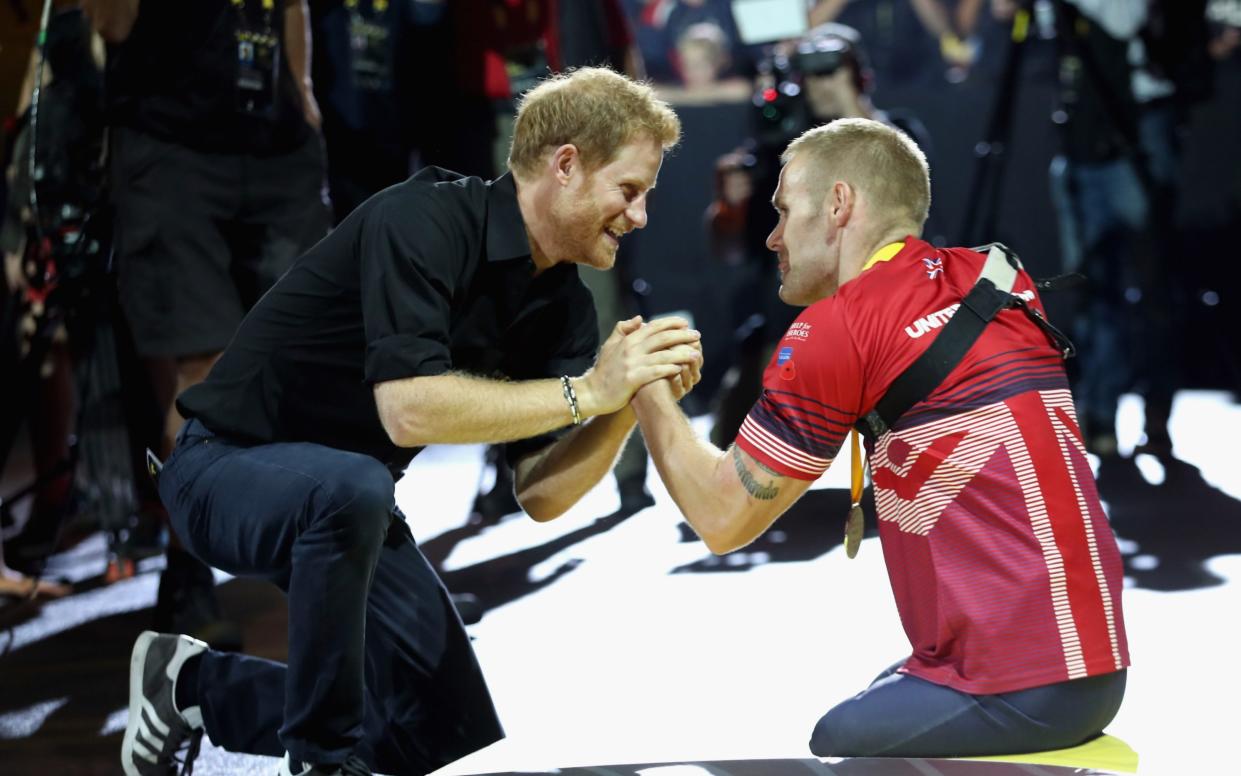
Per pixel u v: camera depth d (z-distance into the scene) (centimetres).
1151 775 739
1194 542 1576
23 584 1570
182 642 912
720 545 794
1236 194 2723
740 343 1808
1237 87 2691
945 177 2778
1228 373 2816
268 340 861
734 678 1139
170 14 1260
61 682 1233
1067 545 739
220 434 873
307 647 793
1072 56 2052
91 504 1820
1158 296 2058
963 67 3186
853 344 754
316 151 1360
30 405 1681
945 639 755
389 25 1650
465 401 804
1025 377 756
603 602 1414
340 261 844
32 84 1577
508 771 826
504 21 1733
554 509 910
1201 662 1134
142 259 1288
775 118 1761
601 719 1035
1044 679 735
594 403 824
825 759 779
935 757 761
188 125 1275
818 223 809
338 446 878
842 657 1192
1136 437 2322
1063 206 2112
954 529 749
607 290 1803
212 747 1048
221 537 844
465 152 1755
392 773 881
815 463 766
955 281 779
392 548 873
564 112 823
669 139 845
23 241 1634
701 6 3241
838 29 1802
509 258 841
